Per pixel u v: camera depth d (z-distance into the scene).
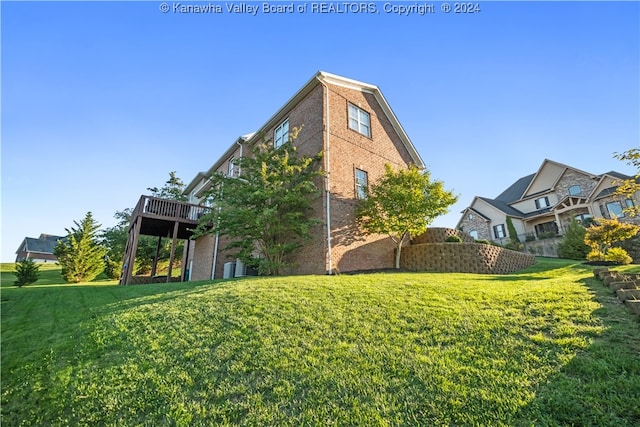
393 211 11.33
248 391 3.15
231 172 18.50
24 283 21.03
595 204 22.02
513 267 11.76
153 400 3.20
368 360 3.46
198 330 4.80
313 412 2.72
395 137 15.54
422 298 5.55
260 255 13.53
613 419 2.25
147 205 13.93
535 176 27.58
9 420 3.12
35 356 4.43
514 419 2.37
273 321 4.83
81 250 23.72
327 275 9.62
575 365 2.93
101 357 4.27
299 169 11.12
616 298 4.73
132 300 7.32
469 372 3.03
